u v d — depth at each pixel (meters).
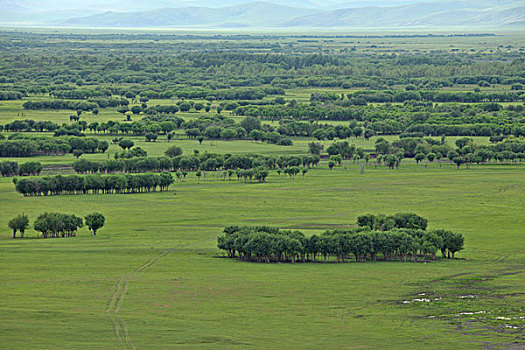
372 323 164.88
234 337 151.50
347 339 152.12
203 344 145.88
